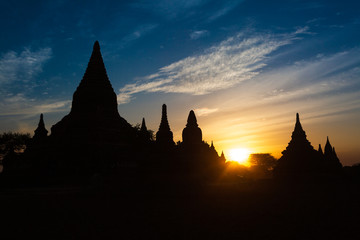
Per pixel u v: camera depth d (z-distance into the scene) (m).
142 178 42.38
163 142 60.25
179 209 26.41
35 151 58.47
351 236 16.75
